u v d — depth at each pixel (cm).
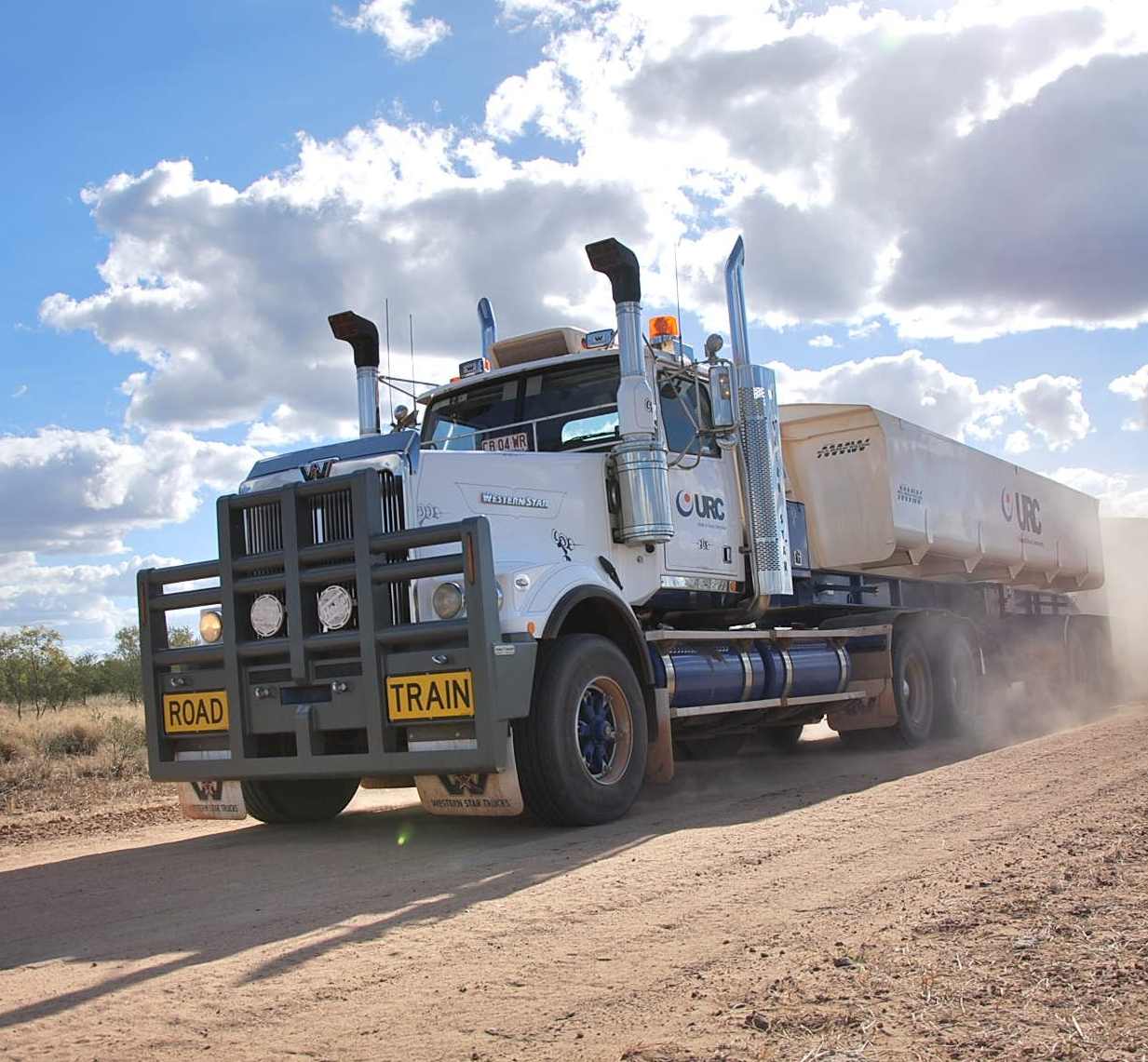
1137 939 371
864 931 412
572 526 810
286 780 804
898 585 1281
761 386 995
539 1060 304
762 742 1284
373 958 419
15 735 1617
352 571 682
